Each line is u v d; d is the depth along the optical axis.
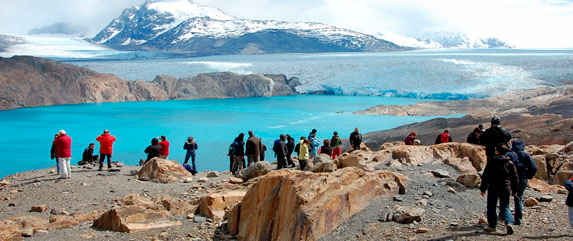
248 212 7.70
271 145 30.89
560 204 7.06
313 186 6.87
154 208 8.99
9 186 12.12
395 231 6.27
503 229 6.00
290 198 6.84
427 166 9.62
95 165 15.88
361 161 10.11
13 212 9.57
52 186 11.80
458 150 10.44
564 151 12.89
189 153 14.43
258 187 7.70
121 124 42.38
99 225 8.48
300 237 6.20
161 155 14.18
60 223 8.43
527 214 6.63
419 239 5.87
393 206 7.16
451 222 6.42
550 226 5.96
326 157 12.37
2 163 25.81
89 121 44.62
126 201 9.88
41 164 25.50
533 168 6.36
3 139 34.28
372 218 6.76
